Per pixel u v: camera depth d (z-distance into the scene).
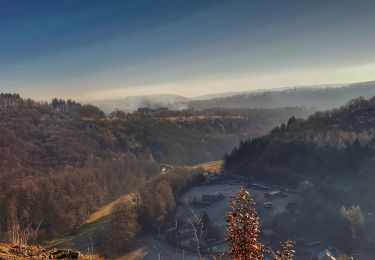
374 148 110.88
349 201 91.94
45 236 85.00
